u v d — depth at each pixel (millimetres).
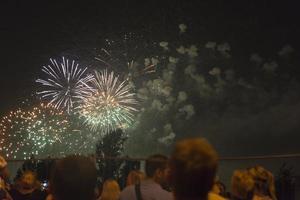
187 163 2633
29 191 6945
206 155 2654
